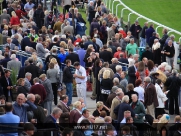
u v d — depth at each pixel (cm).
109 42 5056
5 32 5412
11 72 4366
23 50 5078
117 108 3653
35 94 3712
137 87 4012
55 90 4259
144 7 8188
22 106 3381
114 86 3856
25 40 5069
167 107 4341
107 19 6062
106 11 6550
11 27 5712
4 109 3281
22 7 6544
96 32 5409
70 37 5434
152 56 5081
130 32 5600
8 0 6706
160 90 4003
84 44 5034
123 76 4122
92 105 4369
